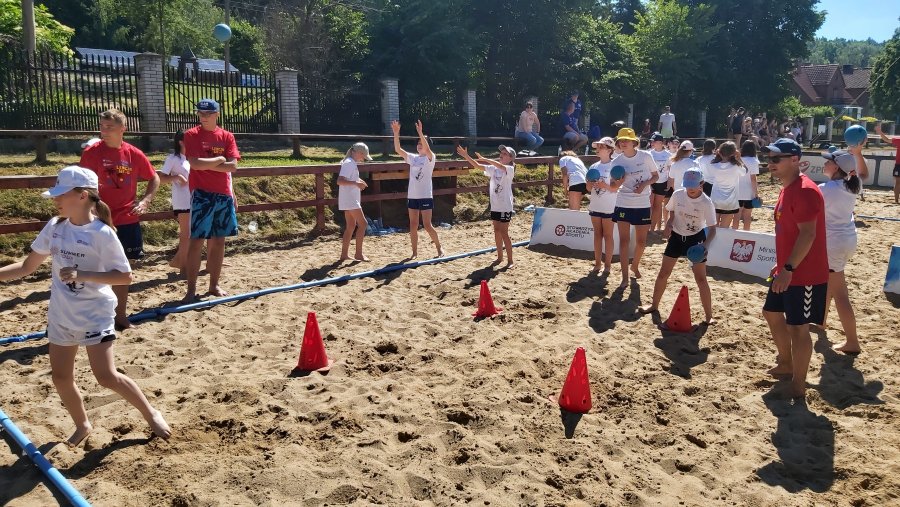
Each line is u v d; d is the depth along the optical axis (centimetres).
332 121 2200
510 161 925
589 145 2583
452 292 795
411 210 973
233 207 745
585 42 2908
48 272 841
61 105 1554
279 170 1105
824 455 430
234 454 408
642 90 3291
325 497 363
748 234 917
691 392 529
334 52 2292
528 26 2662
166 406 474
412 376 541
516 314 711
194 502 354
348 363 564
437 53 2345
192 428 441
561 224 1092
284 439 430
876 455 429
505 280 856
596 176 845
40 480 373
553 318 705
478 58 2533
